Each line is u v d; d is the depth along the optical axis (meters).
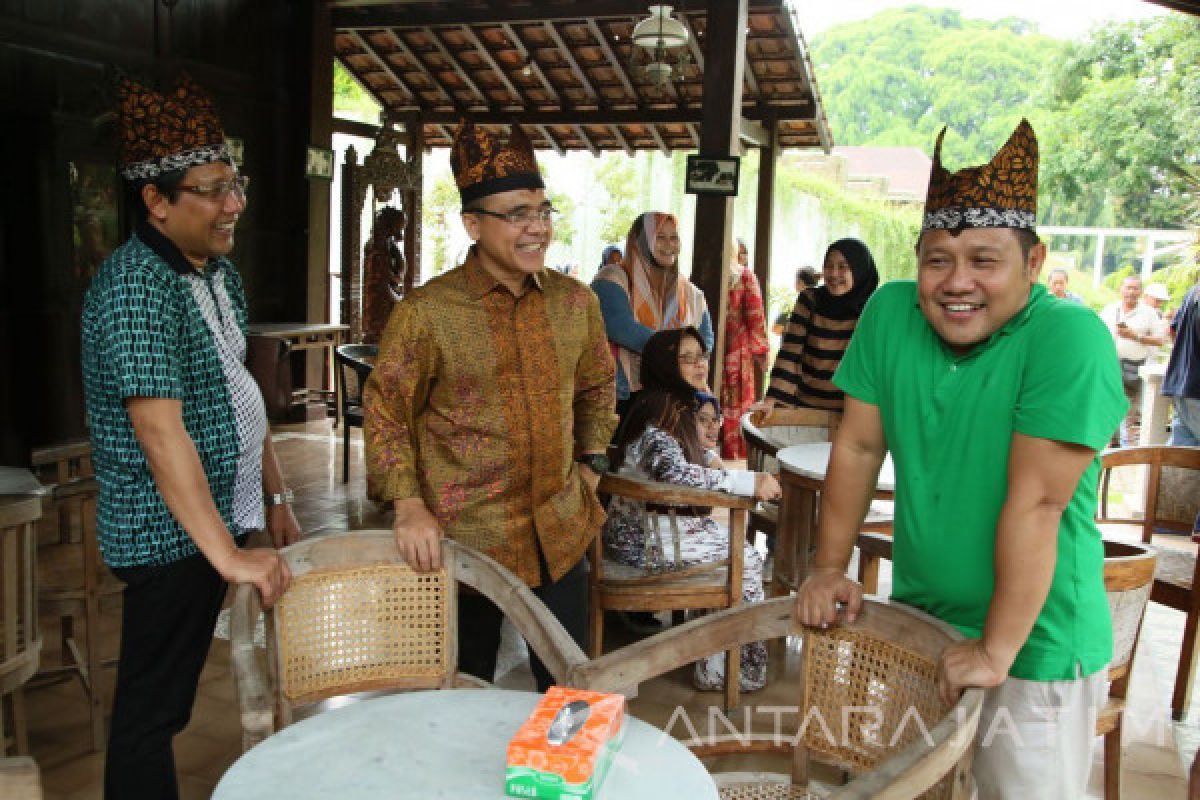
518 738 1.27
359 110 19.91
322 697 1.78
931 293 1.49
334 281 11.95
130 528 1.84
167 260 1.81
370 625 1.82
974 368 1.52
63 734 2.77
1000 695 1.60
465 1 7.69
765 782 1.77
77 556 2.94
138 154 1.78
